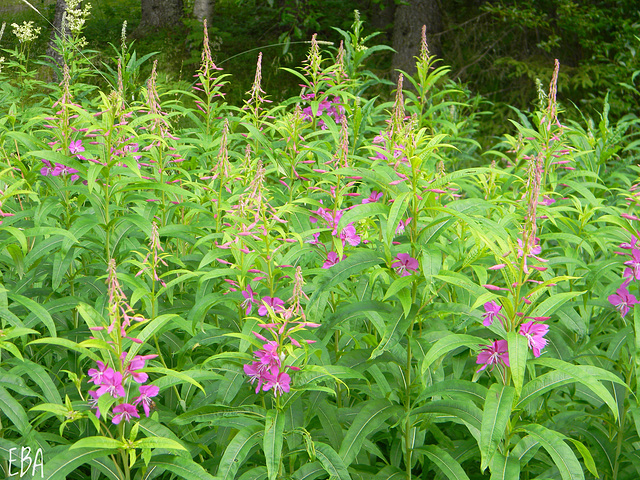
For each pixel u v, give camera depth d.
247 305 2.99
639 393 2.73
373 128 4.98
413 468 3.24
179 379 2.52
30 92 7.89
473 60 13.86
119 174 3.59
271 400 2.91
